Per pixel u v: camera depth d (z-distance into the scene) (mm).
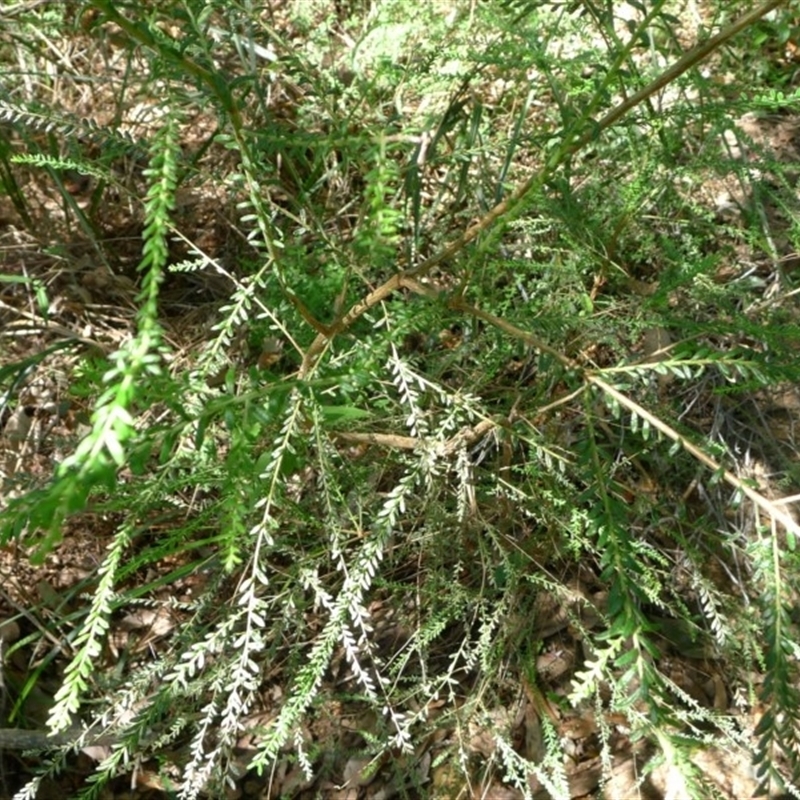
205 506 1379
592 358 1544
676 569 1454
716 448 1018
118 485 1055
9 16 1600
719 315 1488
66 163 1163
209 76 788
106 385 802
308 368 986
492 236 934
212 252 1814
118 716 1185
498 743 1180
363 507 1327
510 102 1758
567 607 1267
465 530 1350
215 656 1314
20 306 1720
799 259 1648
